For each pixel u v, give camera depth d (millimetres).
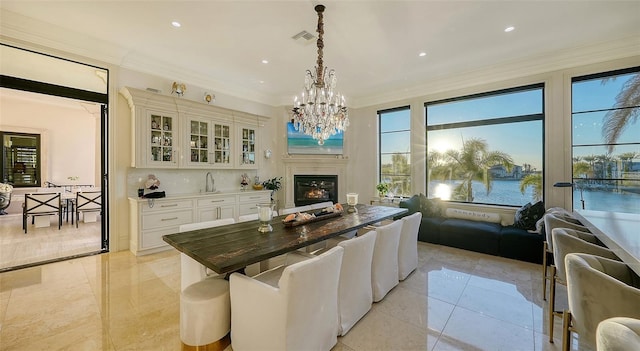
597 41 3320
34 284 2742
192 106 4230
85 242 4129
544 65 3795
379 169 5797
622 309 1207
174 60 3941
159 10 2705
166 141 4020
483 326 2062
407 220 2887
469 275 3020
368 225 2898
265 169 5680
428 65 4098
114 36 3256
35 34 3006
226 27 3014
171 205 3893
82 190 5832
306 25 2957
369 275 2230
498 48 3514
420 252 3842
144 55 3762
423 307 2336
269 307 1507
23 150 6332
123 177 3789
